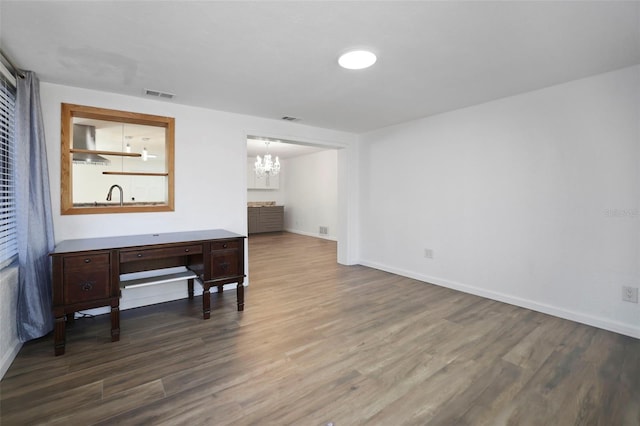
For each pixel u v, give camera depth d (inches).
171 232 131.6
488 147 132.6
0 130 85.0
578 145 107.7
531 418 63.1
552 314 115.6
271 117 154.7
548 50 84.6
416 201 163.8
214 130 141.3
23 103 90.7
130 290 123.6
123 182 182.5
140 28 73.2
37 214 94.3
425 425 61.3
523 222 122.9
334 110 142.6
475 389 72.5
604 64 94.3
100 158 161.9
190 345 92.8
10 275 83.6
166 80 105.8
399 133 171.3
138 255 100.6
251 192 366.9
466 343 94.6
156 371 79.0
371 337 98.5
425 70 97.8
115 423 61.1
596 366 81.7
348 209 196.2
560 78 105.5
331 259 215.9
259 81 106.8
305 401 68.2
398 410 65.4
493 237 132.5
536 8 65.2
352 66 93.8
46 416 62.7
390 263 179.8
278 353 88.5
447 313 118.1
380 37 77.5
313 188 335.3
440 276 153.9
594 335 99.2
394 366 82.0
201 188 138.7
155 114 127.2
